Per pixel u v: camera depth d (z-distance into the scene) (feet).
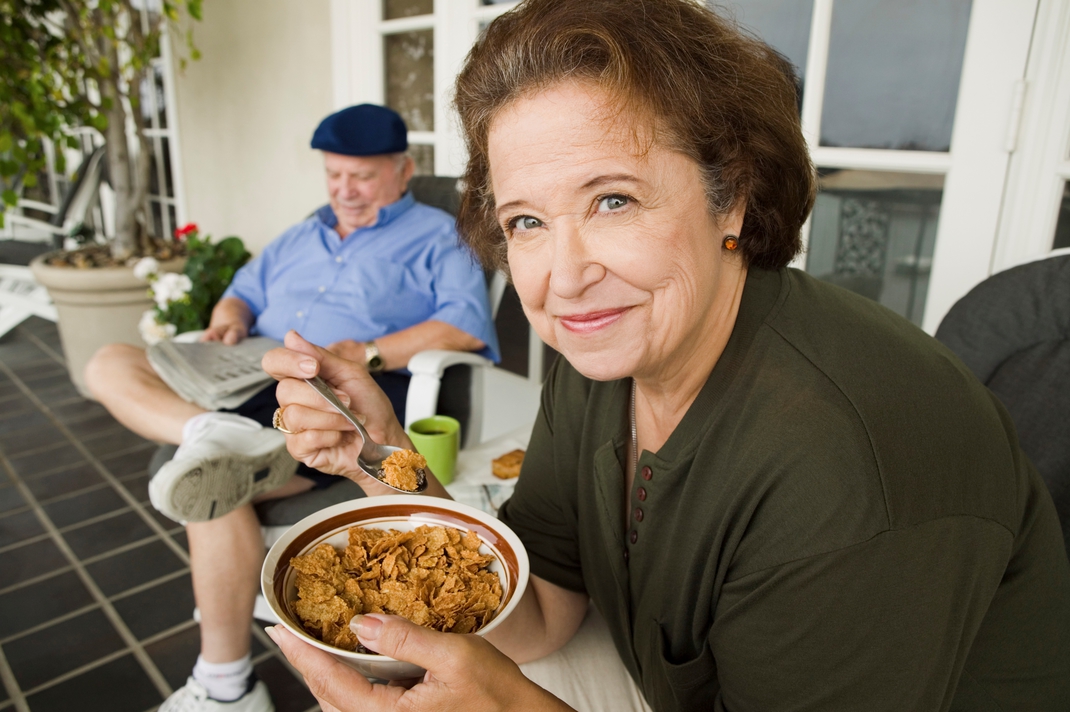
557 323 1.96
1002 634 2.12
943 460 1.73
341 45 9.00
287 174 10.51
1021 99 4.67
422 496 2.33
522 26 1.76
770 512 1.82
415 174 8.76
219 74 11.28
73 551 6.83
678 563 2.13
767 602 1.83
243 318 6.78
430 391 5.05
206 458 4.04
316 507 4.66
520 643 2.78
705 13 1.86
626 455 2.46
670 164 1.75
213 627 4.50
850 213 5.53
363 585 2.06
